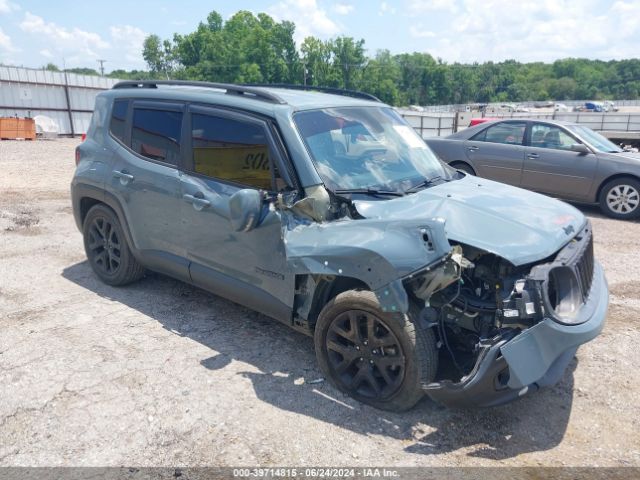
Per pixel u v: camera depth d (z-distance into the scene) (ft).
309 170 11.76
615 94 576.20
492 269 10.52
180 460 9.50
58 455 9.59
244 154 12.95
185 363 12.73
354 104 14.66
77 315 15.33
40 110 107.24
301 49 350.43
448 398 9.77
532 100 560.61
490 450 9.91
